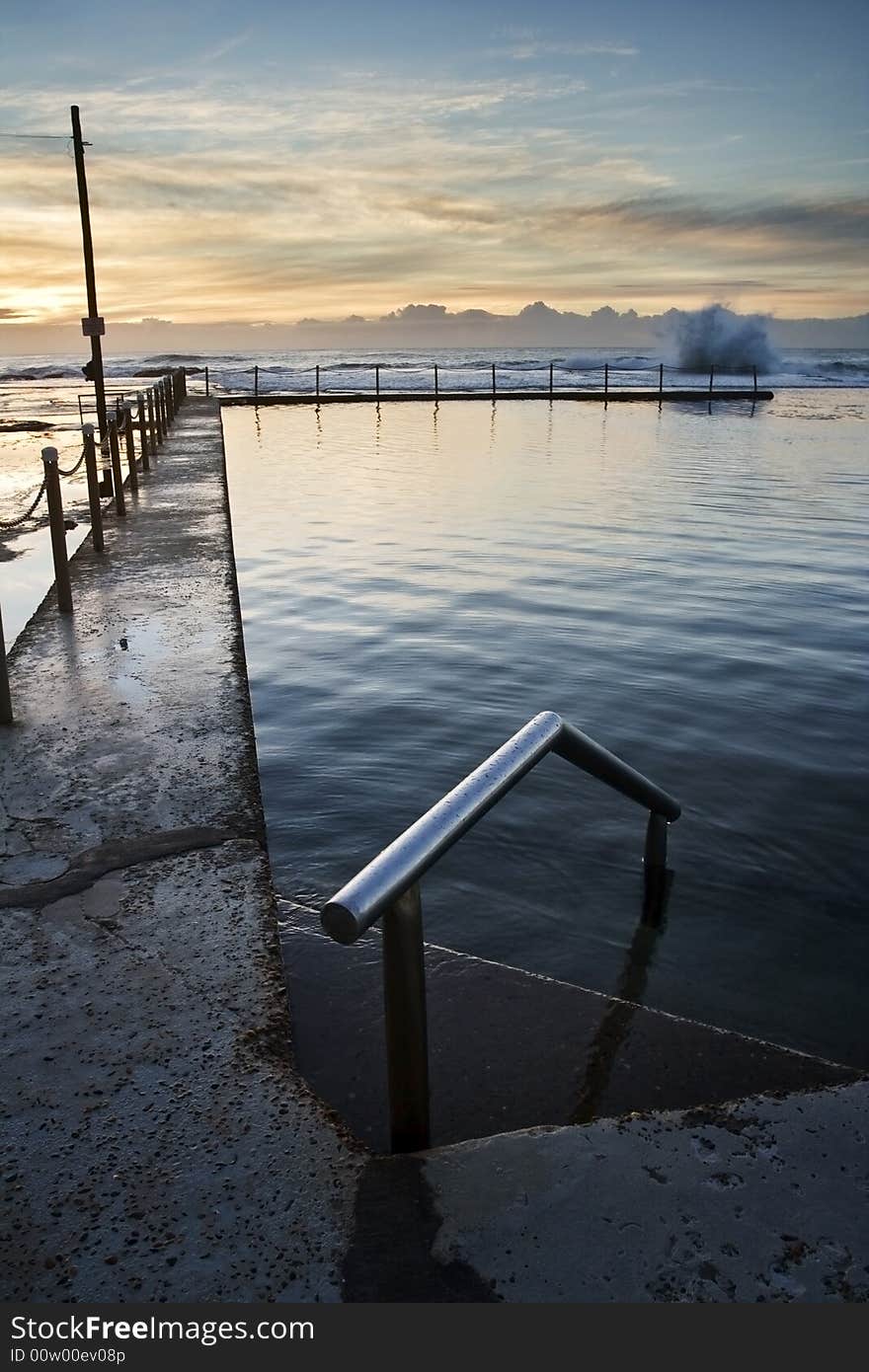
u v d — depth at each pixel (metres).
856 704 6.67
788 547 12.15
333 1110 1.97
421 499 15.82
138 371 78.38
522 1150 1.83
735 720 6.34
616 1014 2.60
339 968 2.84
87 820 3.36
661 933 3.80
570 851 4.48
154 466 15.20
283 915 3.22
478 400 40.84
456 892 4.10
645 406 37.91
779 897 4.09
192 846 3.16
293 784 5.30
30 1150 1.87
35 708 4.52
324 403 39.53
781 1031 3.20
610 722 6.30
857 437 25.52
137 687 4.79
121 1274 1.59
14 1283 1.58
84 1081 2.07
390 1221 1.68
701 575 10.66
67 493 14.66
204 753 3.94
